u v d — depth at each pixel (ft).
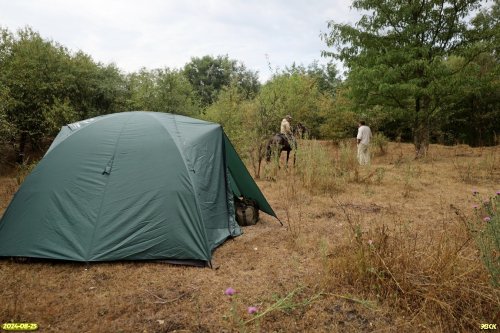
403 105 43.62
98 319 9.87
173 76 62.08
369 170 32.76
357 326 9.43
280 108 41.09
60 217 13.78
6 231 13.93
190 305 10.59
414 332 9.02
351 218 19.07
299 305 9.99
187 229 13.71
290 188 26.58
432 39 42.14
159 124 15.62
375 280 10.99
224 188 17.62
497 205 10.73
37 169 14.60
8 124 38.88
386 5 41.50
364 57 42.47
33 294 11.25
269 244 15.78
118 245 13.44
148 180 14.21
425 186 27.07
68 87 50.98
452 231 14.61
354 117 57.98
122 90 61.16
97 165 14.48
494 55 45.68
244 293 11.27
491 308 9.23
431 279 10.25
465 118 67.05
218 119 56.18
